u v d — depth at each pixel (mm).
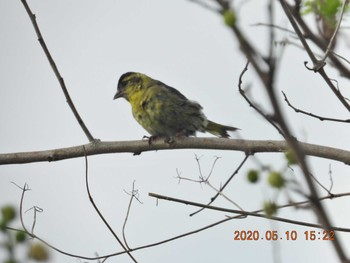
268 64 3838
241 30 3818
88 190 10047
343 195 8812
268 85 3844
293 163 5402
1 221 5777
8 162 11203
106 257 9719
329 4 10062
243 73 7480
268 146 10531
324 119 9711
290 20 9359
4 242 5672
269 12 3973
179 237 9867
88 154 11320
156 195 9734
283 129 3947
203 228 9688
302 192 4223
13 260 5641
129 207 10258
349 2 10086
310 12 10445
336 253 4031
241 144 10758
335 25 10180
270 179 5379
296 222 8695
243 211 9258
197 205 9578
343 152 10234
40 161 11219
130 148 11438
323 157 10344
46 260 5699
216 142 11117
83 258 9562
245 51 3826
